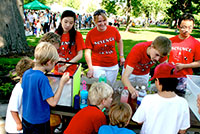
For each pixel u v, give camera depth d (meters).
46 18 12.84
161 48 1.90
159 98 1.59
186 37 2.79
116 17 22.09
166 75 1.55
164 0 18.36
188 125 1.67
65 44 2.82
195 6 20.58
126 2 18.66
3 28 6.75
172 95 1.60
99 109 1.72
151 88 2.56
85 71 5.32
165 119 1.59
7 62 5.99
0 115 3.05
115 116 1.55
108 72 3.32
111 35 3.11
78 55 2.88
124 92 2.13
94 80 2.80
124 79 2.29
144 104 1.66
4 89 3.83
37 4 17.98
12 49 7.07
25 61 1.96
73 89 2.00
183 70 2.83
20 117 2.08
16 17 7.12
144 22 26.00
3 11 6.64
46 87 1.67
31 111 1.76
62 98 2.04
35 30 12.91
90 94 1.75
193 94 2.18
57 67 2.53
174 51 2.86
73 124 1.69
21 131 2.08
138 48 2.28
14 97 1.95
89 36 3.13
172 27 30.91
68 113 2.00
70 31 2.75
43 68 1.76
